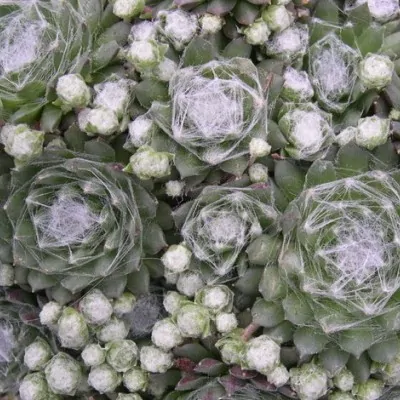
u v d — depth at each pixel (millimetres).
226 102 314
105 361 328
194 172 318
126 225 312
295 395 323
